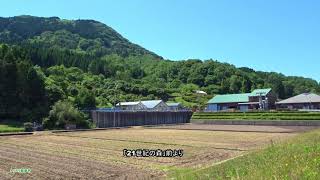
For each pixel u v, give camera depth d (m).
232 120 114.69
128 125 117.19
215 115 122.06
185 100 188.88
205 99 192.88
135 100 167.12
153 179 26.28
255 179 15.16
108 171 29.94
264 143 51.44
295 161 17.81
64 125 100.50
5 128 89.44
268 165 18.83
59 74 169.88
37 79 108.75
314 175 13.59
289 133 70.81
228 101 154.00
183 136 66.88
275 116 107.94
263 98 149.38
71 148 48.00
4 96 102.25
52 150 45.81
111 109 120.75
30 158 38.19
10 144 54.66
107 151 44.06
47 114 104.69
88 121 108.12
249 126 99.88
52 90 114.44
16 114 102.25
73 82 164.50
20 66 106.12
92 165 33.03
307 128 86.06
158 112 127.56
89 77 185.12
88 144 53.34
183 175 23.72
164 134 72.69
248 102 150.75
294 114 104.62
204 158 37.41
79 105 121.44
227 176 18.28
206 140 58.16
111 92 166.75
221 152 42.38
